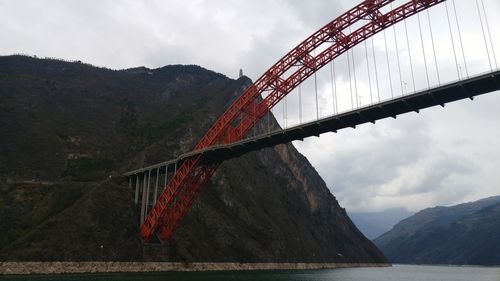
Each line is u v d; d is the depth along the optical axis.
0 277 60.81
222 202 126.00
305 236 159.88
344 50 73.06
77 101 153.25
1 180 94.69
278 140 73.00
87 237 77.38
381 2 68.38
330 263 167.12
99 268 74.38
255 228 125.50
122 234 82.38
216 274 81.94
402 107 61.31
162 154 129.12
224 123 82.31
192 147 141.25
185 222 103.06
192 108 173.62
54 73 176.00
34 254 69.62
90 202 83.81
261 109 79.31
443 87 56.41
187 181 83.56
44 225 76.19
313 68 75.31
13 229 80.50
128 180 96.88
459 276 145.75
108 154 128.50
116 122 150.00
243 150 77.19
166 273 78.25
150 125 153.38
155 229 85.62
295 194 185.00
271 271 107.38
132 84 195.50
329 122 66.94
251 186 145.75
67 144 122.50
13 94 134.88
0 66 161.12
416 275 145.62
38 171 104.25
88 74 187.62
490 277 138.75
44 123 125.25
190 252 92.31
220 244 107.50
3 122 116.06
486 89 55.31
